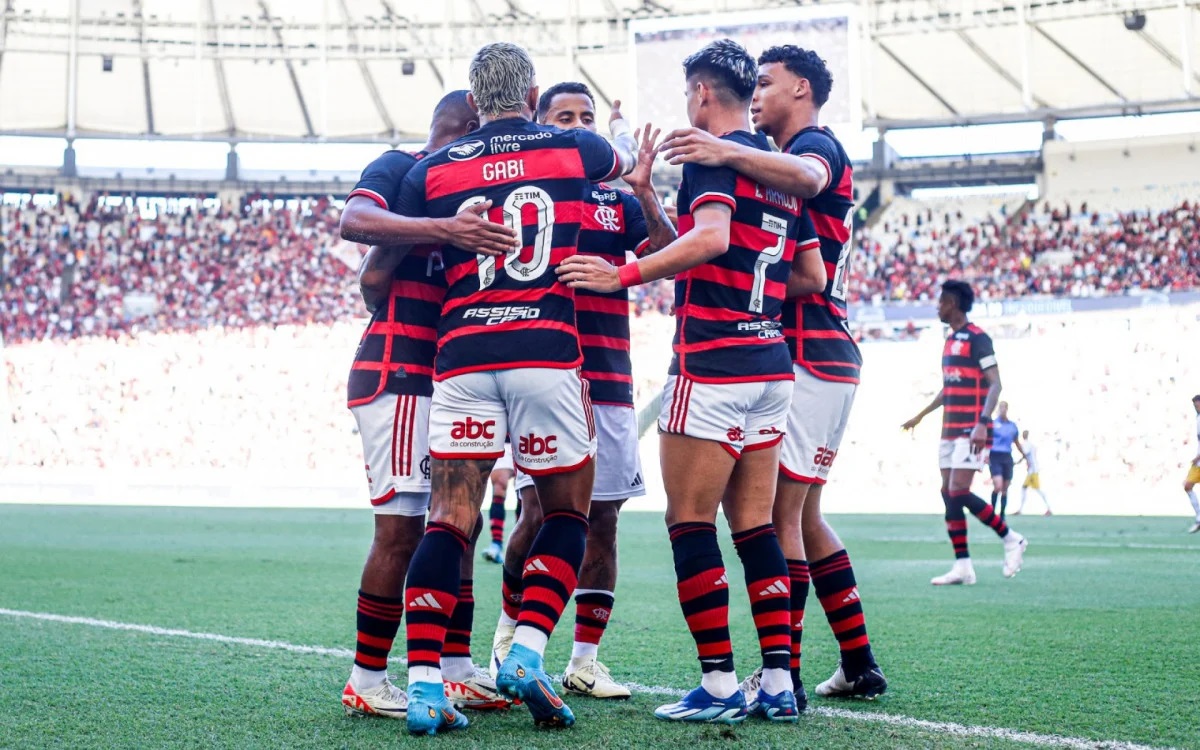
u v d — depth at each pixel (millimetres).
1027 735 5297
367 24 55719
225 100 56781
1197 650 7910
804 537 6480
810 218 6352
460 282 5617
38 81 54656
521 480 6891
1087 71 51469
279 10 55188
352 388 6047
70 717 5652
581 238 6969
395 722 5566
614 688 6367
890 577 14055
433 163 5777
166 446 46781
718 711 5566
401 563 5859
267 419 47125
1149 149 52781
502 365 5438
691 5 53469
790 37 38469
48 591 11633
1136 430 42125
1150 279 48719
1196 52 48938
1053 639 8477
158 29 54344
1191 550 18531
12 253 53938
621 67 55469
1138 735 5312
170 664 7246
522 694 5219
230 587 12242
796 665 6148
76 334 51438
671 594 11852
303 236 56719
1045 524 27391
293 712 5801
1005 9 49906
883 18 52094
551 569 5449
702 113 6086
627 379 7102
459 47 56344
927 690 6484
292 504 39594
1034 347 43844
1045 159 53969
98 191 57281
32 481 42500
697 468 5691
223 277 54406
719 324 5715
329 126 58719
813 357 6367
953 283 13625
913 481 42656
